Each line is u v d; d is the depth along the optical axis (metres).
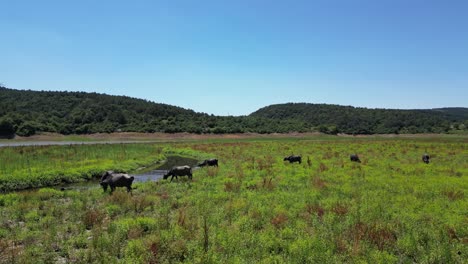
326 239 11.60
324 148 54.56
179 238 11.55
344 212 14.76
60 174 28.30
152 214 15.95
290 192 19.58
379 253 10.41
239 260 9.85
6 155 38.16
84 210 16.91
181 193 20.55
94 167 31.84
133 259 10.09
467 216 14.62
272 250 11.17
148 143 73.94
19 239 12.52
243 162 36.62
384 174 26.00
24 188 25.05
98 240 11.60
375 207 15.55
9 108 109.44
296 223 13.38
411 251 10.91
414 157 39.84
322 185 21.02
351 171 27.34
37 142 77.75
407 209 15.49
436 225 13.32
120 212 16.45
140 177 30.81
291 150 51.56
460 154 43.34
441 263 10.13
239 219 13.81
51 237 12.32
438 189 19.97
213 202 17.28
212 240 11.41
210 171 28.55
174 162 43.81
